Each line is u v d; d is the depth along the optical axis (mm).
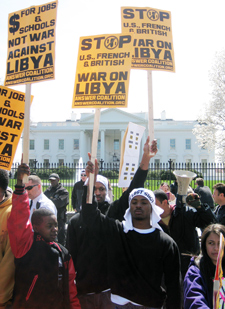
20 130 3424
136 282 2367
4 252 2619
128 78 3010
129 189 3084
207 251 2287
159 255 2393
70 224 2961
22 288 2336
